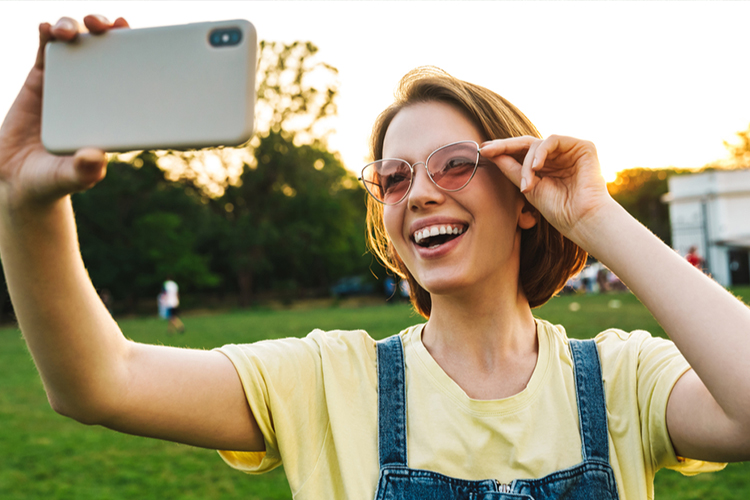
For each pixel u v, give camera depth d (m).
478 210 1.26
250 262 43.97
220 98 0.85
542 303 1.53
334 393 1.29
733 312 0.99
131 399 1.10
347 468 1.22
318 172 44.72
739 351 0.95
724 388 0.96
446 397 1.27
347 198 48.72
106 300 38.03
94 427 7.12
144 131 0.86
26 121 0.91
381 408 1.28
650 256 1.05
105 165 0.86
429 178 1.28
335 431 1.26
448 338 1.36
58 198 0.89
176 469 5.46
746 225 40.50
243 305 44.22
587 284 37.19
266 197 44.38
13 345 17.69
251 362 1.26
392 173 1.33
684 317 1.00
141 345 1.20
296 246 44.09
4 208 0.90
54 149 0.87
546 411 1.25
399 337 1.42
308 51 42.38
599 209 1.12
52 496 4.78
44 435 6.71
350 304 42.94
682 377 1.18
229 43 0.85
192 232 43.50
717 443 1.05
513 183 1.32
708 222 41.22
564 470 1.19
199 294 48.28
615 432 1.24
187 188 44.06
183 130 0.85
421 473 1.20
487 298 1.32
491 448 1.22
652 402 1.21
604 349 1.35
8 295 0.98
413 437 1.25
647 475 1.22
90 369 1.03
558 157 1.16
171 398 1.15
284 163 42.66
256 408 1.24
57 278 0.96
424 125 1.32
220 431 1.23
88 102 0.87
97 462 5.70
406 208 1.33
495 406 1.24
